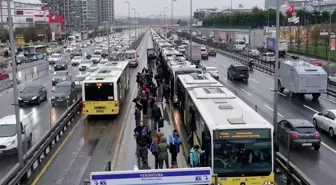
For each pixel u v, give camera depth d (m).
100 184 10.43
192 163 15.45
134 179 10.52
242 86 44.88
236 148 13.99
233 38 117.12
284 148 22.06
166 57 49.53
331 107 33.25
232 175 13.95
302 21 97.88
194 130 19.19
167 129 25.73
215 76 48.66
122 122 27.80
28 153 17.95
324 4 140.88
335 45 49.22
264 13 113.88
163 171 10.58
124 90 35.72
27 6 151.25
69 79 44.47
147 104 29.16
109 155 20.45
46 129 26.20
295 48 87.88
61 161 19.55
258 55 76.50
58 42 127.56
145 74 40.16
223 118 15.30
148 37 199.00
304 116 29.64
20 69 65.94
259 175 14.01
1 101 37.50
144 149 18.95
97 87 28.25
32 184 16.56
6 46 97.25
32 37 101.50
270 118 28.88
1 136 20.73
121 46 101.38
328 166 19.00
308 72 36.00
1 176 17.75
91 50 99.38
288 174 15.88
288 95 39.41
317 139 21.47
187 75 28.69
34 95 35.25
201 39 136.88
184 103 25.72
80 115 30.38
